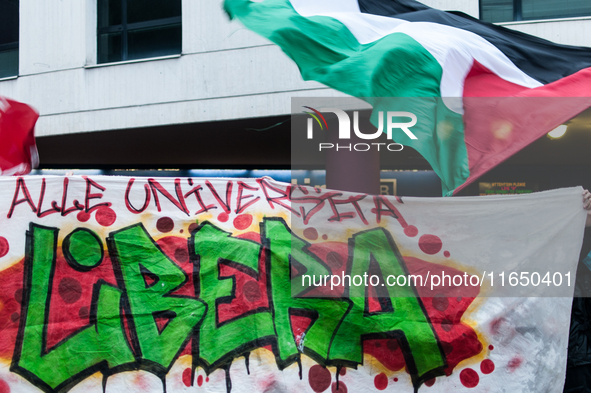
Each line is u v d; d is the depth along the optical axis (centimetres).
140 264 295
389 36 432
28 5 719
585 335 328
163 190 306
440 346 295
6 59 768
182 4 650
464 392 291
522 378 294
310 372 288
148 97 663
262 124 652
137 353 285
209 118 639
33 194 294
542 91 399
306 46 454
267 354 288
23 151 432
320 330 293
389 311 299
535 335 300
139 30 720
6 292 282
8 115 423
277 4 478
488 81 409
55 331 283
